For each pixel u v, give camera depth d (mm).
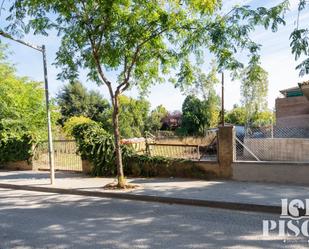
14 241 5609
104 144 12477
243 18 7766
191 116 40688
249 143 13695
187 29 9289
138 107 33469
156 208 7855
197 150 11344
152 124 46750
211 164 10750
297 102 23562
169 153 11930
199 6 8867
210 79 35750
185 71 10484
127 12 9180
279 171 9688
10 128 16453
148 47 10148
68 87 48312
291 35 6340
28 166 15711
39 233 6020
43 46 11008
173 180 10836
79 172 13922
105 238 5621
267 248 4992
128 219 6875
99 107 48969
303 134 15234
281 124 23859
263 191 8570
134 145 13062
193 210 7566
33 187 11086
